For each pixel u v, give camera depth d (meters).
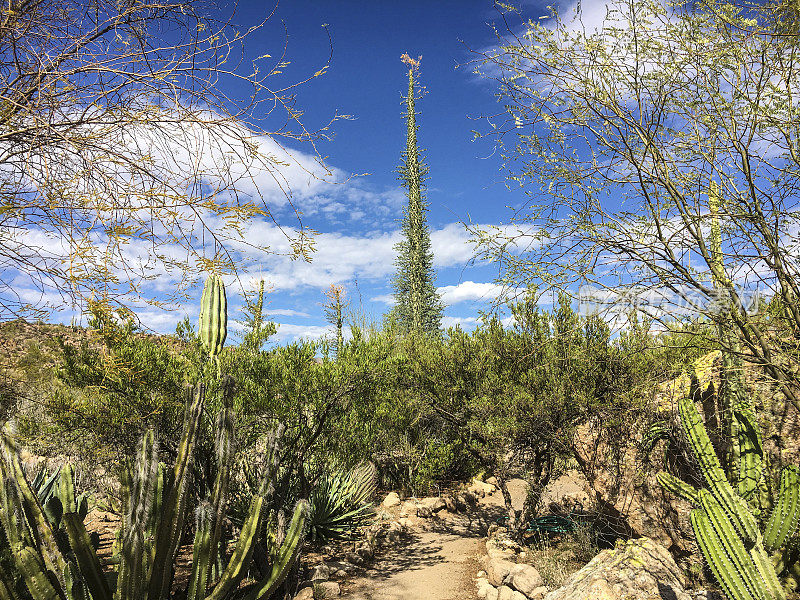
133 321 2.24
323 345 6.04
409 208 20.28
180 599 3.46
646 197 3.31
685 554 5.05
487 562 6.17
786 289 3.26
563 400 5.77
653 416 5.23
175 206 2.13
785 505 3.84
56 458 6.25
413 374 8.04
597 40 3.23
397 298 20.77
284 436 5.48
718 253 3.38
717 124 3.18
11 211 2.00
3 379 2.30
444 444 10.25
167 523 3.23
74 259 2.01
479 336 7.71
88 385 4.59
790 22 2.89
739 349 3.84
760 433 4.53
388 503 9.51
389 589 5.44
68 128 2.14
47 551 3.10
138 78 2.18
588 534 6.26
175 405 4.91
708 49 3.06
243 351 5.66
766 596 3.55
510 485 10.92
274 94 2.36
